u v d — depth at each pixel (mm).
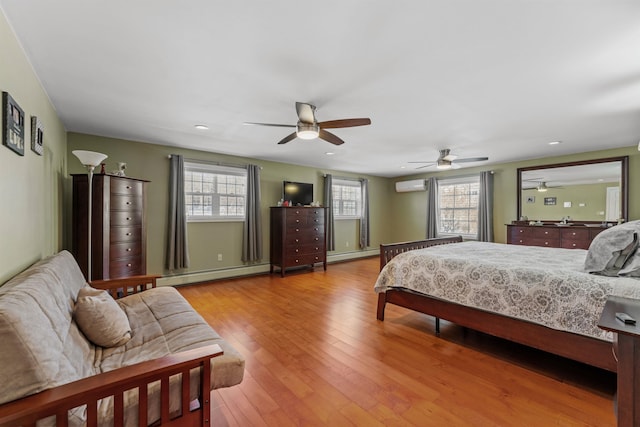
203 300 3795
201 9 1438
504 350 2439
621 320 1101
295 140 3980
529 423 1588
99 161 2689
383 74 2100
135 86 2311
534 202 5273
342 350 2430
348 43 1724
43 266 1627
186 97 2520
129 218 3295
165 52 1833
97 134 3715
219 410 1704
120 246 3182
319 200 6445
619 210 4426
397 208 7695
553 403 1753
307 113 2508
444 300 2596
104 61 1936
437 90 2363
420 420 1618
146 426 1099
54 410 926
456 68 2008
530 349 2459
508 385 1942
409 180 7398
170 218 4367
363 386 1936
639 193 4273
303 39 1688
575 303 1893
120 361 1445
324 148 4488
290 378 2025
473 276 2416
